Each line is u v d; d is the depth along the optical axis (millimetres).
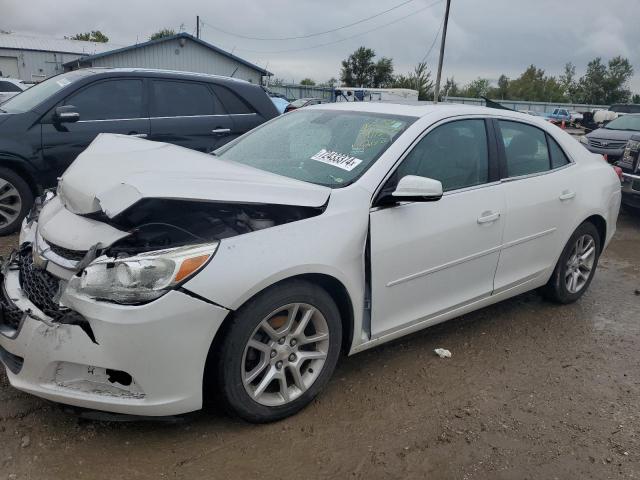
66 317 2455
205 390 2822
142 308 2379
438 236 3406
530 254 4152
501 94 74812
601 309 4828
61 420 2830
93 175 2896
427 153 3471
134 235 2643
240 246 2613
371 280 3133
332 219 2949
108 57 32656
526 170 4117
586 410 3258
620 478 2701
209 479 2520
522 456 2818
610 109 24266
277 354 2840
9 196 5812
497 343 4043
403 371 3553
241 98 7246
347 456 2732
